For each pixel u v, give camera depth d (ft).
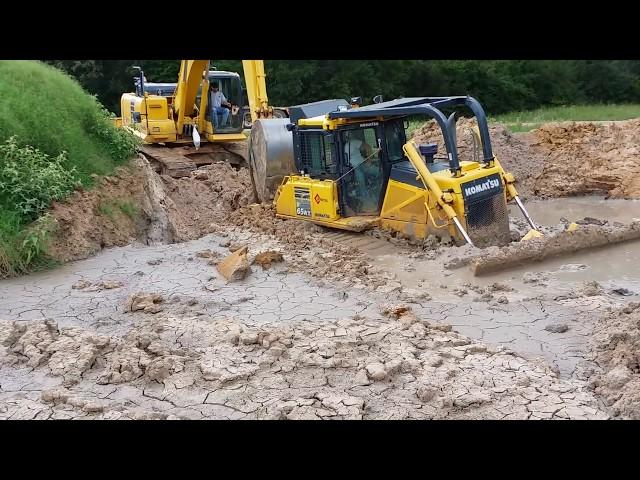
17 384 20.08
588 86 156.46
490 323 23.97
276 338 21.99
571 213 45.98
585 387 19.03
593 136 56.65
